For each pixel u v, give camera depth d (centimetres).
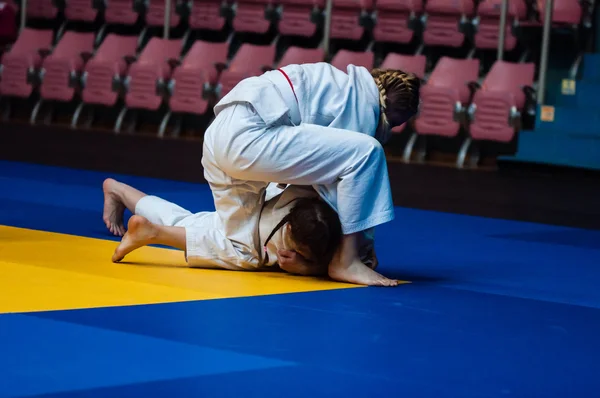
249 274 473
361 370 316
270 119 448
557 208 862
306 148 444
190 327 360
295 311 396
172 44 1466
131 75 1448
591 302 457
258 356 326
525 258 584
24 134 1370
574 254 611
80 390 282
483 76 1338
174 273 463
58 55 1539
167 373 302
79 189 822
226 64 1396
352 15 1398
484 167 1232
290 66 466
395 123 482
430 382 307
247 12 1477
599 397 302
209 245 476
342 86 462
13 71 1534
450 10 1322
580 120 1187
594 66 1246
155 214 509
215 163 468
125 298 402
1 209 671
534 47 1311
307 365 318
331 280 470
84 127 1552
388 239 634
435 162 1287
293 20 1441
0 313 364
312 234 455
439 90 1222
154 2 1555
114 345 330
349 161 446
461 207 841
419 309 414
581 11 1252
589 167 1138
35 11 1633
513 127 1183
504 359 341
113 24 1639
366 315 396
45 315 365
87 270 457
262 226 475
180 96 1409
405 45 1426
